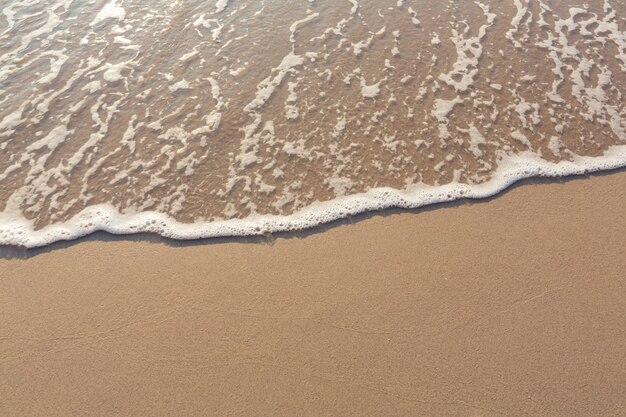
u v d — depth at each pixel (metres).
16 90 6.12
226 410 3.52
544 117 5.75
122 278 4.27
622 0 7.55
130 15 7.38
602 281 4.23
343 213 4.79
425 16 7.36
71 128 5.64
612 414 3.49
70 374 3.70
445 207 4.85
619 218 4.72
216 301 4.10
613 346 3.83
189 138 5.51
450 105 5.89
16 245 4.52
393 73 6.36
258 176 5.13
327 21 7.26
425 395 3.58
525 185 5.05
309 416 3.48
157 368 3.72
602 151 5.40
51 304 4.10
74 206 4.85
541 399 3.56
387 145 5.45
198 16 7.33
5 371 3.71
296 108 5.87
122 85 6.20
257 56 6.63
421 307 4.05
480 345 3.83
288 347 3.83
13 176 5.11
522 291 4.16
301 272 4.30
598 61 6.53
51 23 7.24
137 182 5.07
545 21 7.26
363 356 3.78
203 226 4.69
